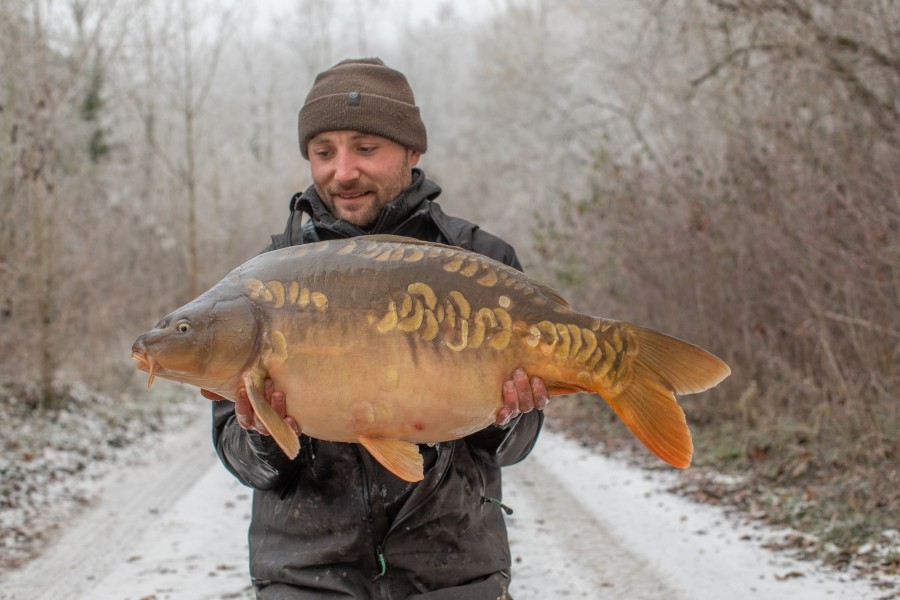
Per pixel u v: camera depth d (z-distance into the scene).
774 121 9.16
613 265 11.93
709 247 9.55
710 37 11.70
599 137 16.44
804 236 7.61
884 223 7.04
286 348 2.15
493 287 2.24
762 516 6.22
